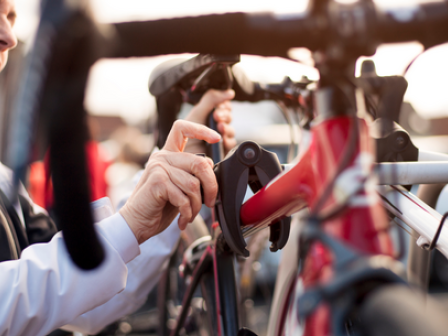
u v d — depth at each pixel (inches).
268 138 120.3
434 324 8.5
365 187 11.5
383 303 9.2
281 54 10.8
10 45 29.6
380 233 11.0
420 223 18.4
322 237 10.9
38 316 18.9
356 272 9.9
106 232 20.5
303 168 14.6
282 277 30.3
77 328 33.6
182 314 29.9
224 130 32.9
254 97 36.1
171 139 23.0
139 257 35.1
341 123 11.9
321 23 9.9
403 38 10.2
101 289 19.3
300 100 33.6
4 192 32.3
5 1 30.2
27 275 19.0
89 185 8.6
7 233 27.6
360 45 9.9
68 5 7.4
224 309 23.4
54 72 7.5
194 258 32.4
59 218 8.8
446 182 19.8
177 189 20.1
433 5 9.9
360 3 10.0
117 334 79.2
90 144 8.5
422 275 26.6
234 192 19.0
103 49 8.3
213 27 9.5
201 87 31.8
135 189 21.8
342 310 9.8
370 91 20.1
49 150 8.1
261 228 20.4
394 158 21.2
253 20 9.7
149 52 9.5
